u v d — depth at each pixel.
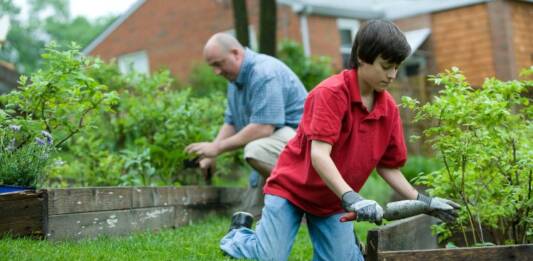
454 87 4.09
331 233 4.16
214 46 5.93
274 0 12.63
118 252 4.12
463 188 4.09
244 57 6.01
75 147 7.14
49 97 4.95
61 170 6.54
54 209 4.37
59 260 3.66
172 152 6.74
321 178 3.81
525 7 20.77
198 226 5.87
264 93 5.89
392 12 22.38
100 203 4.80
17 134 4.88
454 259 3.51
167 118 7.12
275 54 12.70
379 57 3.52
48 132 5.07
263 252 4.09
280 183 4.12
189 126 7.00
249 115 6.14
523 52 20.53
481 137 3.96
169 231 5.44
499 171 4.14
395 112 3.97
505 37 19.95
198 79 17.69
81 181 7.02
